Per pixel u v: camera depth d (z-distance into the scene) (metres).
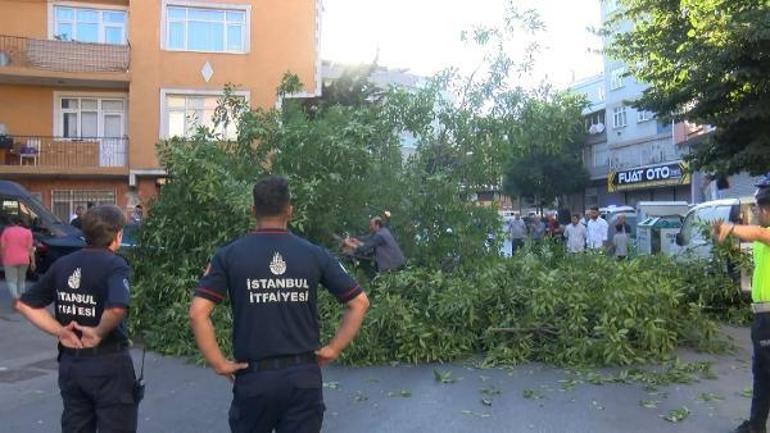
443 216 10.66
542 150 11.93
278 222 3.29
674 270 9.40
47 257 16.20
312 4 24.92
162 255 9.19
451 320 7.88
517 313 7.93
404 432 5.34
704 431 5.30
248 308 3.11
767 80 13.11
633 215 24.81
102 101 25.09
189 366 7.58
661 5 15.25
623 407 5.93
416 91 10.84
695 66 13.82
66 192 24.39
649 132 42.06
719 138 14.75
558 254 9.76
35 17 24.27
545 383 6.74
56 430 5.48
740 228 5.01
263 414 3.10
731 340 8.40
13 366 7.69
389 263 9.34
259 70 24.59
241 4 24.53
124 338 3.91
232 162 9.74
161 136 24.17
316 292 3.27
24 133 24.41
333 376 7.05
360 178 9.90
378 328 7.53
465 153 10.96
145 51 24.05
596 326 7.39
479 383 6.76
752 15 12.25
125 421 3.84
